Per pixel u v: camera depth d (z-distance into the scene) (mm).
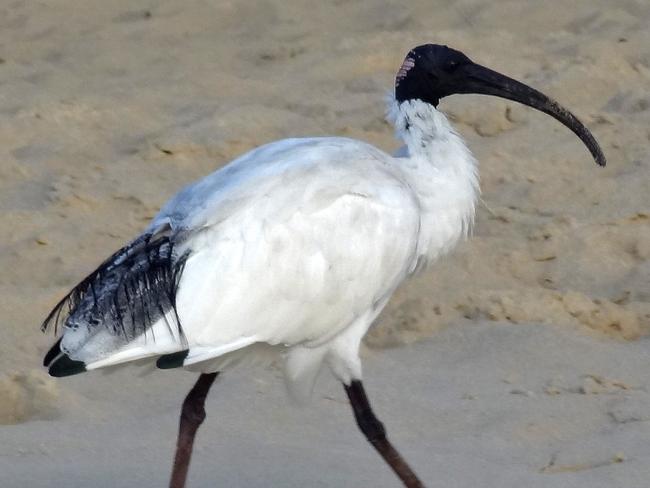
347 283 10312
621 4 22094
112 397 12312
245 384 12414
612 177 16719
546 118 18094
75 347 9688
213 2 23672
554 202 16266
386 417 11859
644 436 11375
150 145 17734
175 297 9828
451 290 14227
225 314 9930
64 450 11164
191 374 12680
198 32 22828
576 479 10719
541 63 20031
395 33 21406
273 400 12133
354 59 20594
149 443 11344
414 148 11102
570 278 14586
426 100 11406
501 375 12594
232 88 20062
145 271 9828
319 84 19969
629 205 16000
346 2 23328
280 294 10086
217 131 18047
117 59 21797
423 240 10977
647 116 18062
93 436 11477
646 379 12484
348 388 10625
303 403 10781
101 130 18562
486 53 20391
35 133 18438
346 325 10484
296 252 10102
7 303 13844
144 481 10594
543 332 13266
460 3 22562
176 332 9812
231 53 21719
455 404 12078
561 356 12891
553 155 17203
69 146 18078
